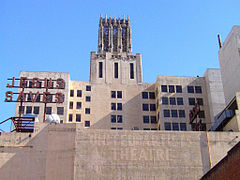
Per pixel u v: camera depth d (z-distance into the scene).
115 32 123.62
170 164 62.91
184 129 102.56
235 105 75.75
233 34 91.44
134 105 108.94
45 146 62.09
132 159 62.47
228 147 65.38
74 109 105.50
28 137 62.53
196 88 108.94
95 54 114.81
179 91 107.62
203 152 64.56
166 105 105.06
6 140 61.88
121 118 106.44
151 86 112.38
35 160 60.88
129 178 61.06
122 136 64.12
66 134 63.38
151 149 63.72
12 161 60.41
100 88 109.69
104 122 105.12
